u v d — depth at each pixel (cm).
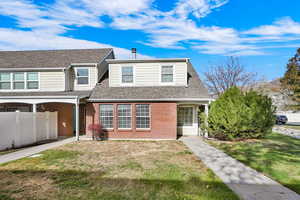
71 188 458
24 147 972
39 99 1195
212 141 1148
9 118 930
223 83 2844
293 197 407
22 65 1414
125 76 1398
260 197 407
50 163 671
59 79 1399
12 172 577
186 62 1366
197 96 1245
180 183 487
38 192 437
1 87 1389
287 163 660
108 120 1270
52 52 1661
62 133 1407
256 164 651
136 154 810
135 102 1253
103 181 502
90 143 1095
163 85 1371
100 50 1705
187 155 788
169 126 1234
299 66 2802
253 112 1121
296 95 2706
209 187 461
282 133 1559
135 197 410
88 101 1266
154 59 1355
